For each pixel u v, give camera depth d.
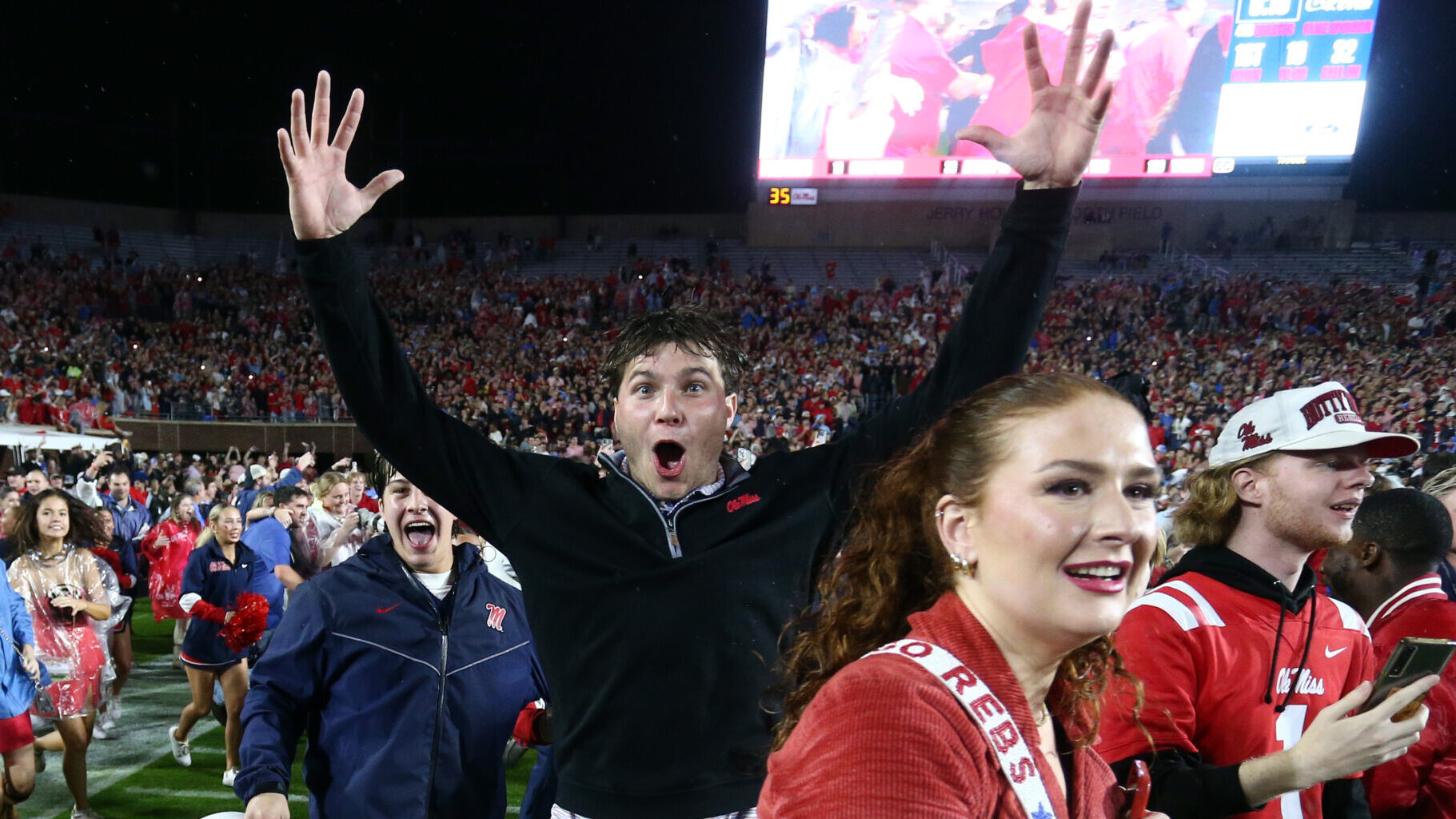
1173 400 19.25
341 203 1.92
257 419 22.56
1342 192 28.89
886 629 1.25
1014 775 1.00
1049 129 1.79
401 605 2.92
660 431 1.98
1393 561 2.66
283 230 34.53
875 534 1.29
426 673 2.86
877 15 27.14
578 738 1.89
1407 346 22.56
